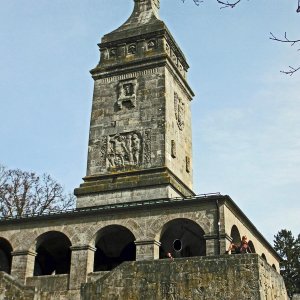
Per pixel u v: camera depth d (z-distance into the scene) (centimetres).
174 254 3756
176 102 4219
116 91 4159
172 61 4234
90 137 4059
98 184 3834
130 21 4538
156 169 3734
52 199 5584
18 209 5306
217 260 2284
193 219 3206
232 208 3331
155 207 3316
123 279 2384
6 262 4041
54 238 3825
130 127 3969
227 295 2220
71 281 3281
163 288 2314
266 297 2277
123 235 3716
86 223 3444
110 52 4369
